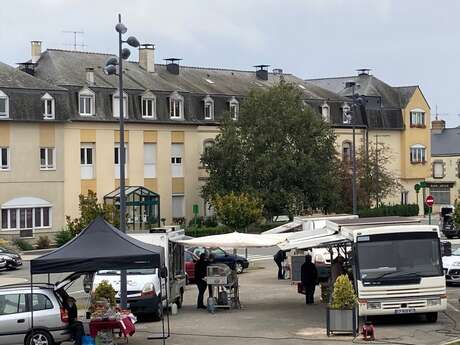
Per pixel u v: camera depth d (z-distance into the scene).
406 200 92.50
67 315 23.11
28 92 63.84
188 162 73.81
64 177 65.69
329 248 33.25
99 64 72.19
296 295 36.09
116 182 68.94
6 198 62.84
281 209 69.06
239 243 31.11
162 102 72.31
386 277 25.88
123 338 24.94
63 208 65.56
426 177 94.06
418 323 26.83
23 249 61.12
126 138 69.81
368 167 79.69
